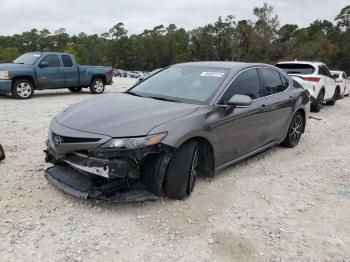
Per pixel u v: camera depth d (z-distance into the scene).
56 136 4.11
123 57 119.81
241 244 3.58
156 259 3.28
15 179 4.74
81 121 4.16
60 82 14.30
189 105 4.61
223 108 4.76
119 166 3.77
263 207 4.39
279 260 3.38
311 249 3.58
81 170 3.99
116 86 21.62
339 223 4.13
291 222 4.08
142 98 4.95
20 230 3.59
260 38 57.38
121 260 3.24
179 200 4.34
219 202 4.41
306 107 7.14
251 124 5.34
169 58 114.69
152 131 3.91
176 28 120.75
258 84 5.74
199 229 3.79
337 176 5.64
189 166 4.26
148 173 4.03
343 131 9.24
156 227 3.77
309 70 12.31
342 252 3.57
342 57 77.50
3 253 3.24
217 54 81.88
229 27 78.25
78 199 4.25
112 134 3.84
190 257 3.33
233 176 5.29
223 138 4.77
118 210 4.05
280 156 6.48
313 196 4.82
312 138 8.18
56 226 3.69
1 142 6.50
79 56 124.00
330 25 98.06
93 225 3.75
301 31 89.75
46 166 5.25
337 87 14.61
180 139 4.05
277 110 6.05
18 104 11.59
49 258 3.21
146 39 116.88
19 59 14.10
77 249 3.35
